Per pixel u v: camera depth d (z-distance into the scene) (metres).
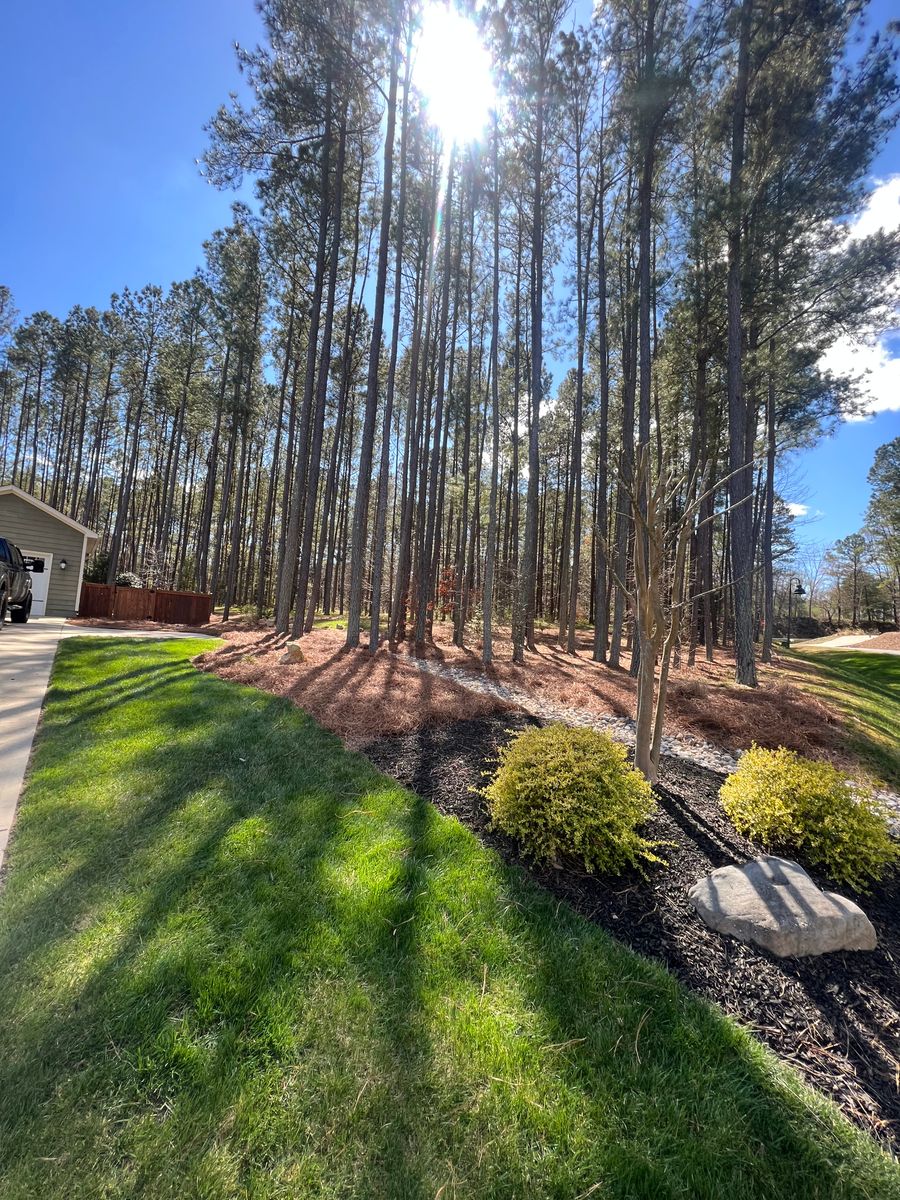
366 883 2.46
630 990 1.93
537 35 9.59
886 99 8.20
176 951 1.92
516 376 13.43
